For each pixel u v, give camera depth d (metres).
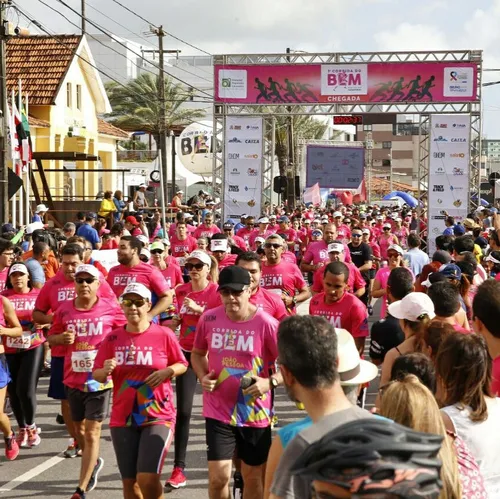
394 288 7.27
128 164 55.91
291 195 41.34
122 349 6.29
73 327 7.36
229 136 28.00
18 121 23.12
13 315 8.40
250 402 5.94
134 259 9.50
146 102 52.84
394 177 137.62
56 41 37.19
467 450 3.89
